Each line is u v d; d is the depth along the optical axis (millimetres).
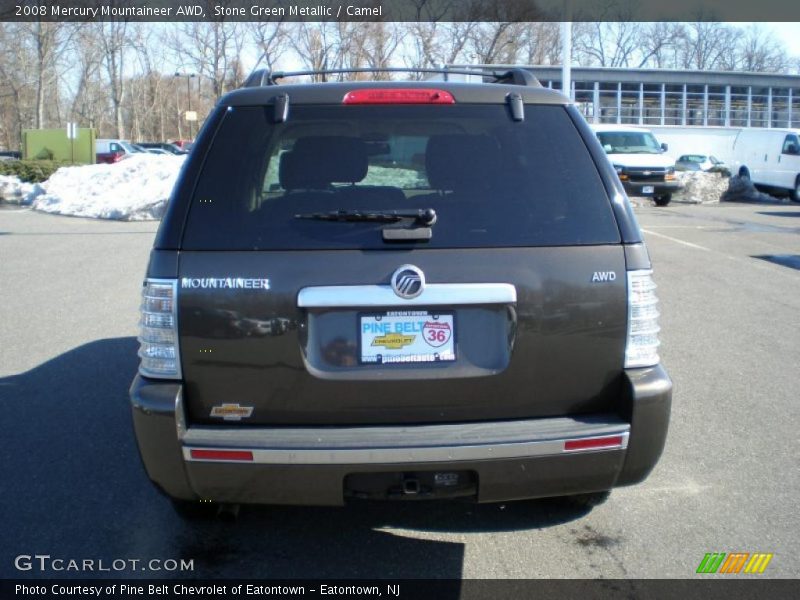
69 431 4836
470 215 2994
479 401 2984
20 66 48531
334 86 3227
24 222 16594
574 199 3057
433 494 2977
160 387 2932
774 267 10773
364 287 2889
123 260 11289
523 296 2934
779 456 4484
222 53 41781
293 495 2930
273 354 2910
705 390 5656
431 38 42219
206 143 3082
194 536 3605
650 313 3057
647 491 4059
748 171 25984
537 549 3498
